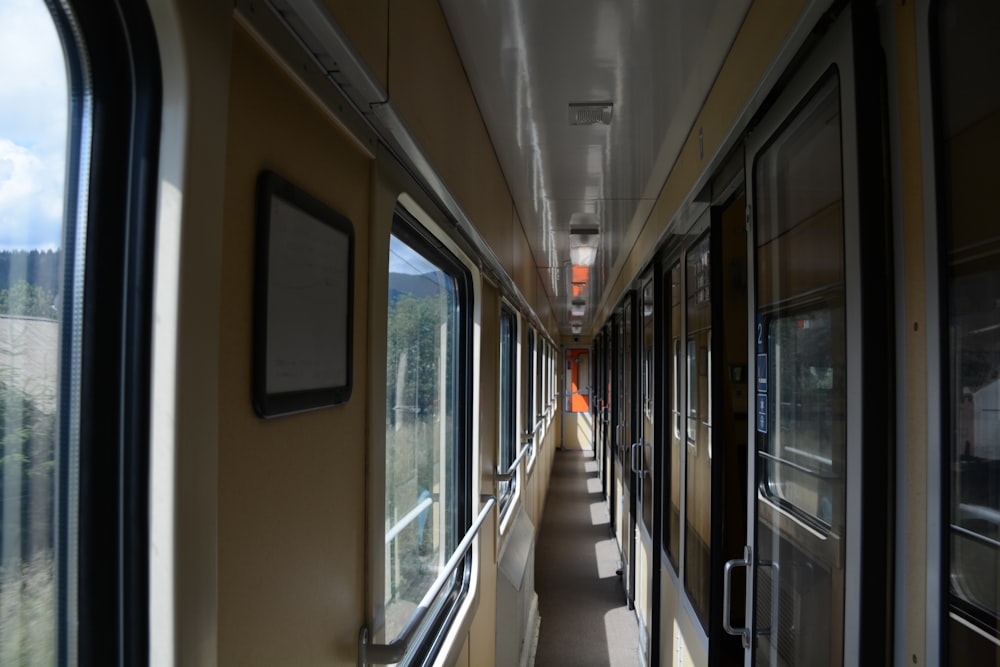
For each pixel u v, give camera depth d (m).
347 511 1.34
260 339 0.93
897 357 1.15
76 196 0.71
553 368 14.49
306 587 1.12
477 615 3.07
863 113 1.19
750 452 2.06
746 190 2.04
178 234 0.72
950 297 1.02
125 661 0.72
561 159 3.47
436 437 2.99
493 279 3.71
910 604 1.11
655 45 2.15
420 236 2.23
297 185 1.07
